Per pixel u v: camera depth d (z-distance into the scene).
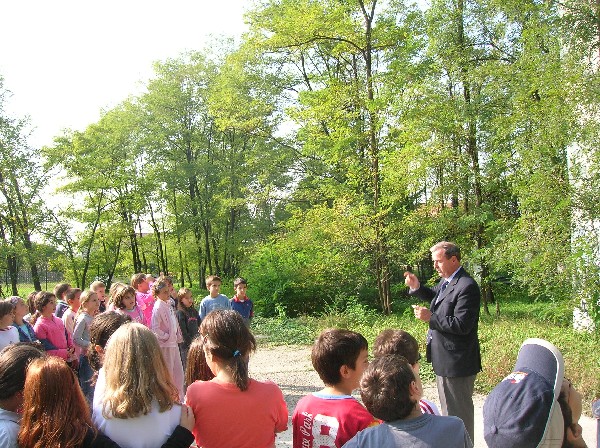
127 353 2.81
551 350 2.68
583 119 9.15
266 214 30.16
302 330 14.16
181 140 33.47
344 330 3.12
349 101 15.61
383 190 15.60
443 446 2.36
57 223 26.84
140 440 2.74
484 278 15.59
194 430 3.04
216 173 32.22
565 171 9.91
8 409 2.78
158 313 6.91
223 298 8.55
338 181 22.84
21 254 24.44
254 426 2.99
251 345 3.19
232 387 3.03
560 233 9.83
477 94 14.40
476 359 4.73
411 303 20.19
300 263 19.97
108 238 31.14
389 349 3.31
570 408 2.73
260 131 24.97
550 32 10.12
